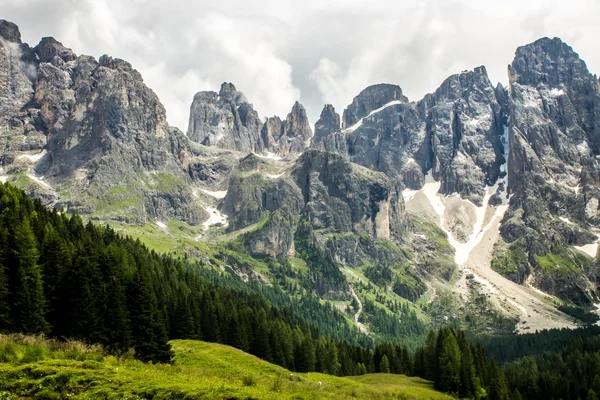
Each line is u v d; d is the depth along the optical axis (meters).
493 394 140.25
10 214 110.00
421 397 107.12
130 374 47.94
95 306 77.81
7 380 43.12
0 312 71.44
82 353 55.53
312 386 72.69
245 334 132.88
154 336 80.44
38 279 75.19
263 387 53.38
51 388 42.22
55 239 85.94
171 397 41.56
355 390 89.38
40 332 68.38
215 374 64.38
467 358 136.25
